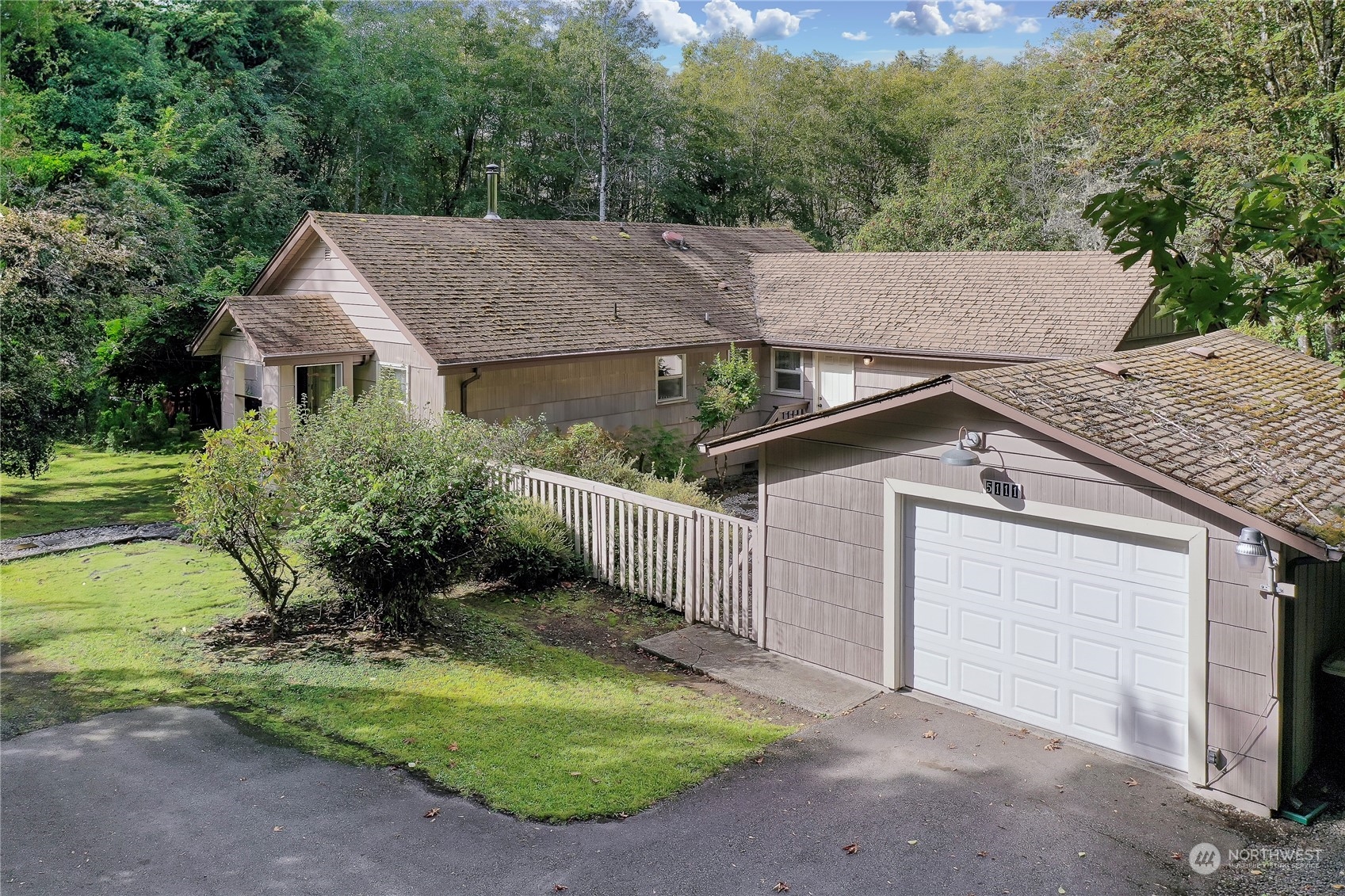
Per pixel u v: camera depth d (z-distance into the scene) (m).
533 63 50.34
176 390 23.83
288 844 6.76
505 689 9.64
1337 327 17.33
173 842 6.75
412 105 43.38
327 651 10.47
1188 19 21.02
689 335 20.25
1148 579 8.19
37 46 30.42
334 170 42.25
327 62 40.31
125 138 28.23
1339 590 8.44
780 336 21.38
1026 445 8.71
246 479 10.50
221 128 32.03
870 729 8.93
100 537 14.83
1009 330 18.67
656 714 9.20
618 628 11.68
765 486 10.86
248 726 8.68
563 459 15.62
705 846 6.86
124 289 17.77
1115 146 23.56
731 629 11.56
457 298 18.17
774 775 8.00
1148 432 8.48
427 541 10.37
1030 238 33.97
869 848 6.87
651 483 14.96
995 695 9.26
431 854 6.68
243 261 24.80
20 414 16.14
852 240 43.28
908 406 9.48
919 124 56.59
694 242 25.86
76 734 8.45
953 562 9.45
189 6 36.00
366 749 8.29
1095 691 8.56
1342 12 19.23
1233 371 11.02
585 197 51.78
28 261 15.83
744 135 56.19
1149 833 7.15
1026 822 7.27
